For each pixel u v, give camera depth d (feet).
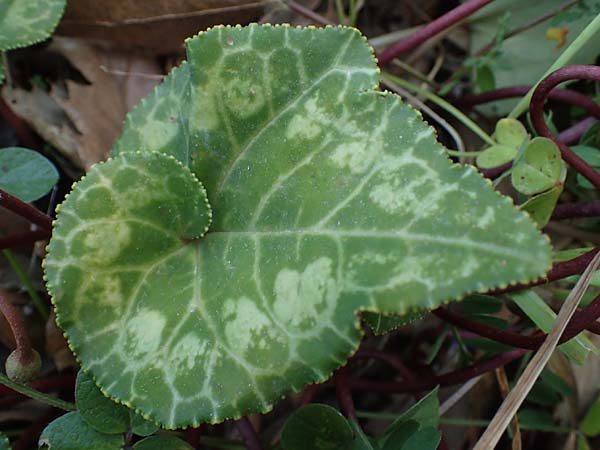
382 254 0.32
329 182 0.36
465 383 0.55
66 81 0.59
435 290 0.30
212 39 0.40
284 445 0.43
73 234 0.39
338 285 0.33
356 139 0.36
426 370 0.58
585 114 0.59
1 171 0.49
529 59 0.60
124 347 0.39
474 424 0.55
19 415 0.54
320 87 0.38
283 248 0.36
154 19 0.58
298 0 0.62
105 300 0.39
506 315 0.57
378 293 0.32
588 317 0.42
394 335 0.61
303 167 0.37
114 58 0.61
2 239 0.50
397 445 0.43
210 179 0.41
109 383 0.38
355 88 0.37
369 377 0.61
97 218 0.39
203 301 0.38
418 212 0.32
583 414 0.56
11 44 0.51
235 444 0.54
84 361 0.39
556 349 0.54
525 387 0.40
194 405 0.36
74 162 0.59
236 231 0.39
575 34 0.57
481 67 0.60
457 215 0.31
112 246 0.40
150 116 0.47
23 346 0.44
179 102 0.46
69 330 0.39
